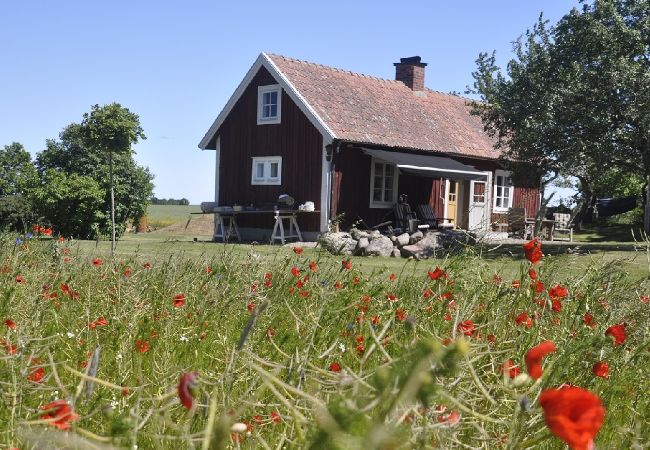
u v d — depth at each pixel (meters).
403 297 4.56
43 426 1.70
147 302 4.36
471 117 29.45
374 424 0.91
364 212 23.27
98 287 4.75
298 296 4.45
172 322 3.83
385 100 25.86
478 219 28.17
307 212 22.33
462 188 27.80
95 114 17.67
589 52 18.91
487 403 2.16
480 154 26.88
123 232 27.09
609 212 34.72
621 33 18.16
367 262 13.66
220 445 1.11
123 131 17.62
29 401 2.30
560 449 2.16
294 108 22.88
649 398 2.90
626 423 2.65
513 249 17.41
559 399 1.10
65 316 3.98
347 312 3.99
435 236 17.34
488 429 2.11
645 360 3.15
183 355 3.30
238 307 4.47
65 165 31.34
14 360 2.21
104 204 25.77
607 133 18.66
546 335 3.50
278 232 22.98
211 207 23.38
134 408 1.69
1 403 2.09
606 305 3.80
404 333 3.19
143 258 7.19
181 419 2.15
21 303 3.83
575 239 26.19
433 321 3.60
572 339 3.07
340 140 21.72
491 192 28.59
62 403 1.53
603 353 2.85
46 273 5.17
